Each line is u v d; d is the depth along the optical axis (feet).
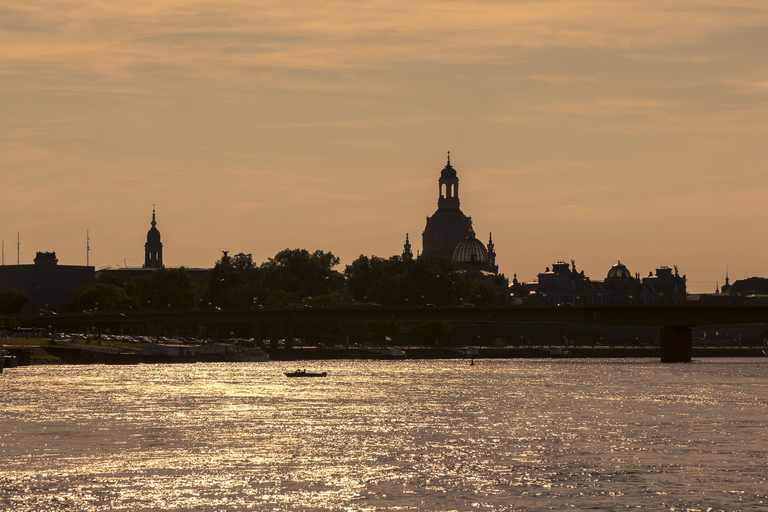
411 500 571.28
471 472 643.86
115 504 561.43
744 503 565.12
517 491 591.37
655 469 651.66
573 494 584.81
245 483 610.65
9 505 557.74
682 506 559.38
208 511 549.13
